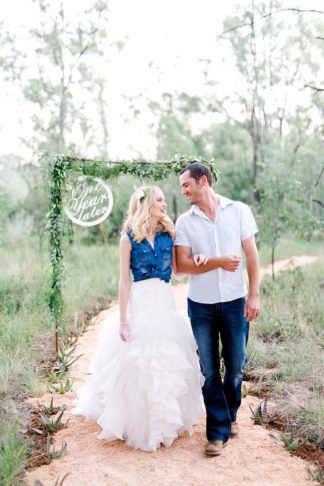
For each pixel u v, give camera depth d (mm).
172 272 3891
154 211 3713
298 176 11383
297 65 19469
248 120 21625
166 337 3596
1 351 5328
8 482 3021
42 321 7070
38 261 10938
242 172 22094
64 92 15617
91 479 3125
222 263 3389
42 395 4562
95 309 8422
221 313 3535
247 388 4684
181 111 20719
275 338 6070
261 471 3209
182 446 3586
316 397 4211
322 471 3193
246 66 19875
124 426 3570
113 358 3758
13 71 15266
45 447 3574
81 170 5555
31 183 15055
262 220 10508
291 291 8188
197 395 3740
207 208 3604
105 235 16344
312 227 11242
